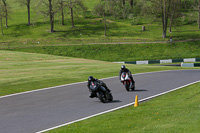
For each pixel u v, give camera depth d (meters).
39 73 55.00
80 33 171.62
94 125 19.00
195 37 145.88
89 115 23.06
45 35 170.38
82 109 25.56
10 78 47.59
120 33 168.25
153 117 20.41
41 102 29.41
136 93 33.75
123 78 35.16
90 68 65.00
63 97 32.16
